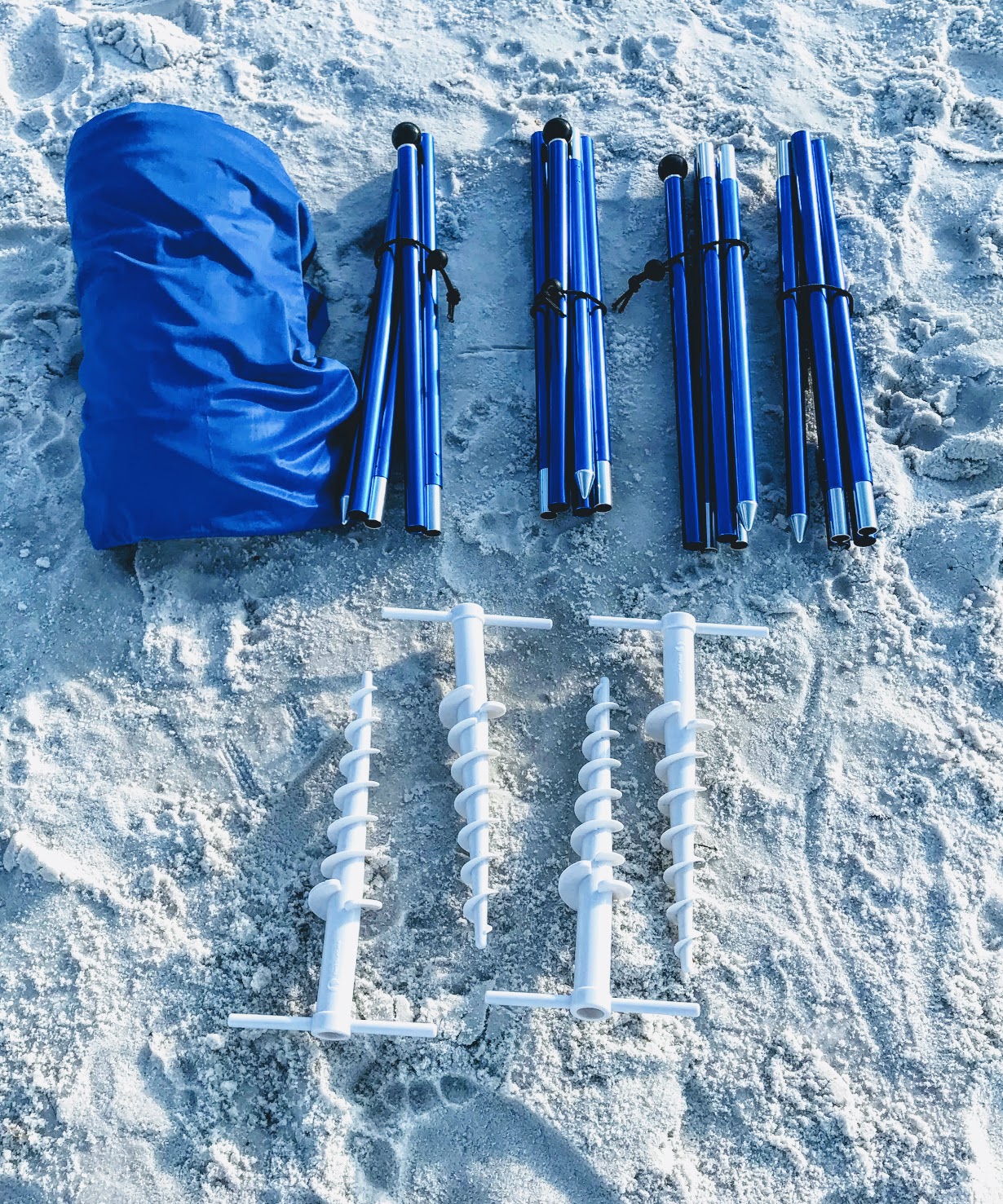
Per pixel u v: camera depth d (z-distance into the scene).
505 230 1.59
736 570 1.39
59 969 1.20
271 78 1.71
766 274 1.57
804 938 1.22
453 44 1.74
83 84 1.69
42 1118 1.14
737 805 1.28
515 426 1.47
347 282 1.55
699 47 1.74
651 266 1.47
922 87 1.67
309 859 1.24
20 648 1.34
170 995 1.18
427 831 1.26
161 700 1.32
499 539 1.41
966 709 1.33
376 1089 1.15
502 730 1.32
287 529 1.35
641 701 1.33
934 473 1.44
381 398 1.42
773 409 1.49
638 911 1.23
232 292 1.34
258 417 1.31
